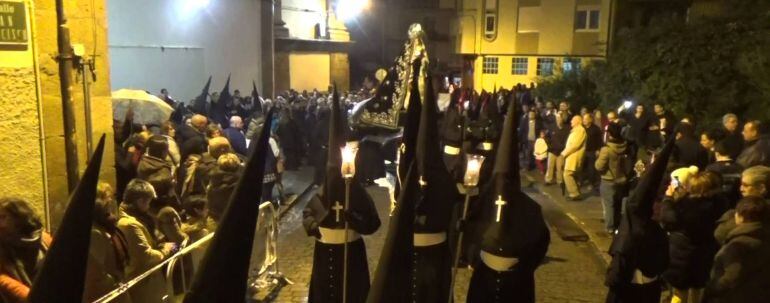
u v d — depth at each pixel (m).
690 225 5.40
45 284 1.52
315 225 5.32
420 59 10.48
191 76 18.31
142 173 6.11
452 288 3.89
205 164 7.02
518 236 4.09
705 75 16.19
